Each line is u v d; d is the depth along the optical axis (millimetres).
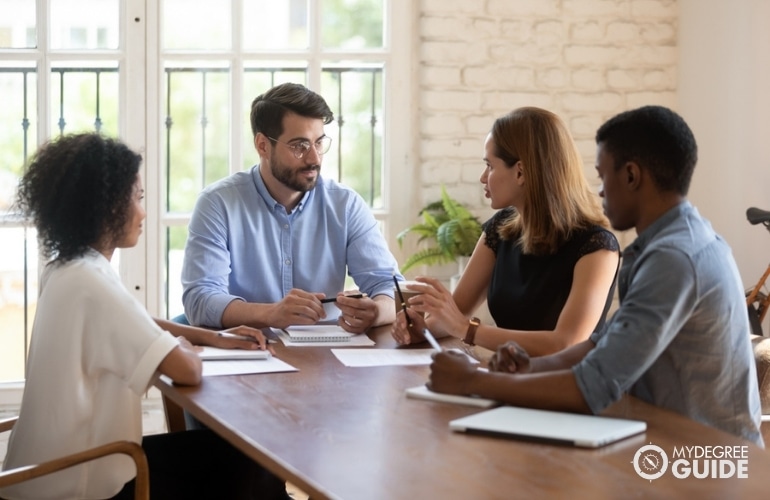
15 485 2158
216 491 2369
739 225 4176
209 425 1946
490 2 4395
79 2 4230
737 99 4145
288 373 2324
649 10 4512
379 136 4453
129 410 2201
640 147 1924
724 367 1902
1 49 4184
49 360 2146
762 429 2674
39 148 2262
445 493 1484
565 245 2629
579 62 4477
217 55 4297
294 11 4348
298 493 3594
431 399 2037
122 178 2221
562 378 1869
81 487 2131
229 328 2945
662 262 1839
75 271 2158
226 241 3172
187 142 4332
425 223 4348
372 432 1812
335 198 3324
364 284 3289
